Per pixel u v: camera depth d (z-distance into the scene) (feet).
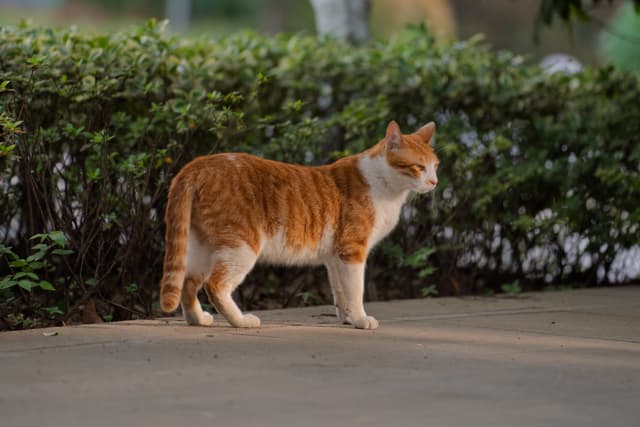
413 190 34.32
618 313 38.19
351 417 22.08
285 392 23.98
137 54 39.04
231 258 31.48
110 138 35.37
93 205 36.96
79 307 36.04
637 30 103.35
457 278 45.27
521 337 32.04
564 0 51.88
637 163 49.06
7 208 37.93
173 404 22.77
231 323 32.42
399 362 27.48
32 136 35.47
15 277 33.22
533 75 48.78
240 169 31.81
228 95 37.40
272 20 191.31
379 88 45.34
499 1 183.01
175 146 38.63
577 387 25.08
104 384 24.43
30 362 26.71
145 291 38.09
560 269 47.96
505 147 44.24
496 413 22.62
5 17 192.13
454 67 47.09
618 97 49.62
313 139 41.29
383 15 174.40
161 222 38.83
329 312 36.96
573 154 48.16
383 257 43.78
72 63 37.81
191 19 209.97
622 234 48.62
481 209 44.73
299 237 32.60
